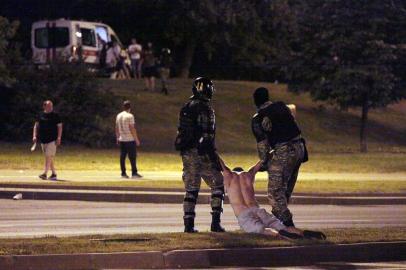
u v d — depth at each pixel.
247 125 130.12
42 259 32.41
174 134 119.50
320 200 65.31
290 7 160.38
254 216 39.03
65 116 108.62
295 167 39.38
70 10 161.00
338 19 125.38
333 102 133.12
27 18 159.75
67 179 72.94
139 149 111.56
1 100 111.75
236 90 144.00
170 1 155.50
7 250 33.38
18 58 113.06
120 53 141.62
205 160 39.41
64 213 54.38
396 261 36.62
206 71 178.75
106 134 110.19
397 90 127.56
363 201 66.19
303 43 129.62
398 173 91.44
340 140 134.25
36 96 110.12
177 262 33.72
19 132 109.06
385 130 143.00
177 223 49.06
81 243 35.44
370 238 38.25
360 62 125.19
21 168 83.62
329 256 36.00
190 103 39.19
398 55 124.94
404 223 50.88
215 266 34.16
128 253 33.31
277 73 166.38
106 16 164.25
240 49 166.25
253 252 34.81
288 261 35.22
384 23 123.44
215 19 155.12
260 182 73.94
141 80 142.75
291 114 39.12
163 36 166.00
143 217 52.56
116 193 63.56
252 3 160.88
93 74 112.88
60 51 120.50
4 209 56.28
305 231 37.66
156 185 67.62
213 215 40.09
